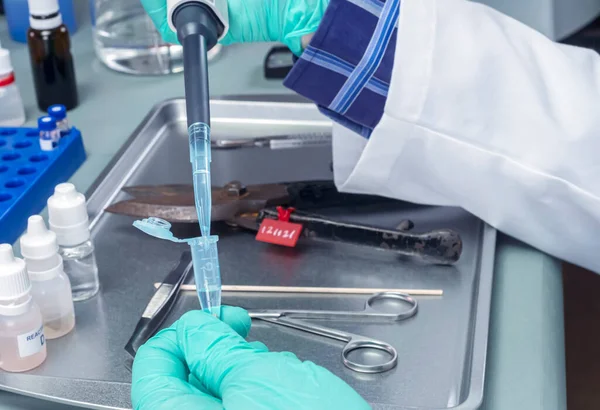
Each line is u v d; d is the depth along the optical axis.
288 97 1.14
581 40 1.38
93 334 0.72
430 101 0.77
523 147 0.78
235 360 0.55
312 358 0.69
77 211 0.75
